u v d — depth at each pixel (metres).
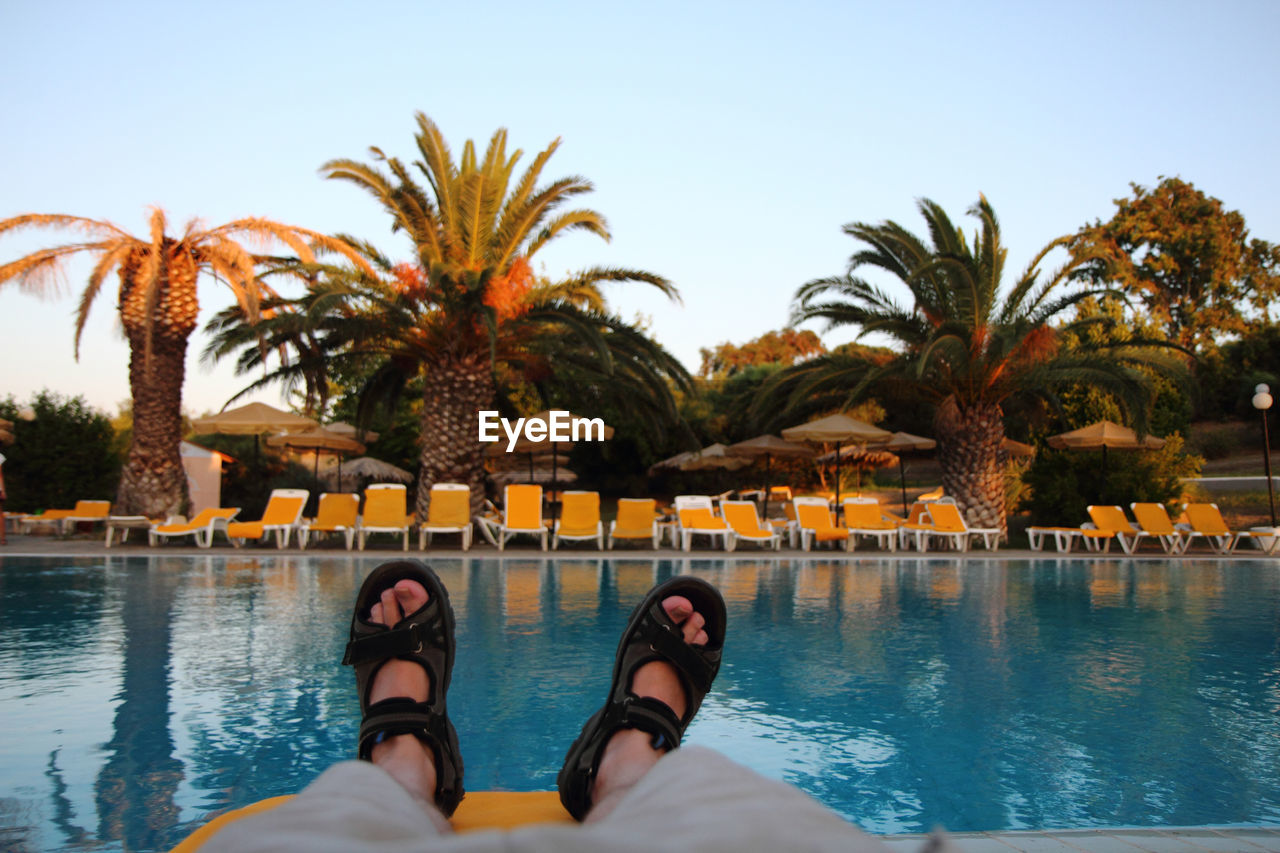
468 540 13.90
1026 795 2.91
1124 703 4.18
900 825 2.62
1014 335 14.80
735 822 0.55
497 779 2.95
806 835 0.52
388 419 19.45
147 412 14.70
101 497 19.28
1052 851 2.27
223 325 17.02
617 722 1.74
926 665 5.05
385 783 0.77
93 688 4.20
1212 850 2.28
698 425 28.47
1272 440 34.62
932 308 16.75
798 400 17.11
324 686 4.25
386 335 15.73
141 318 14.61
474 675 4.59
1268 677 4.79
